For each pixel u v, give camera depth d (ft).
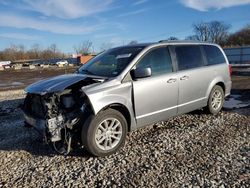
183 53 20.26
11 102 34.37
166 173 13.44
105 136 15.75
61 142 16.14
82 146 16.24
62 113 15.33
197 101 21.08
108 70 17.61
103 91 15.51
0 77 94.94
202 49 22.07
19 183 13.21
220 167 13.80
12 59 288.92
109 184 12.73
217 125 20.36
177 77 19.11
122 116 16.30
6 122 24.25
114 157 15.56
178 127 20.17
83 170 14.20
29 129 21.27
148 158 15.20
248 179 12.60
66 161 15.34
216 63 23.00
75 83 15.76
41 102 15.87
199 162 14.43
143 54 17.80
